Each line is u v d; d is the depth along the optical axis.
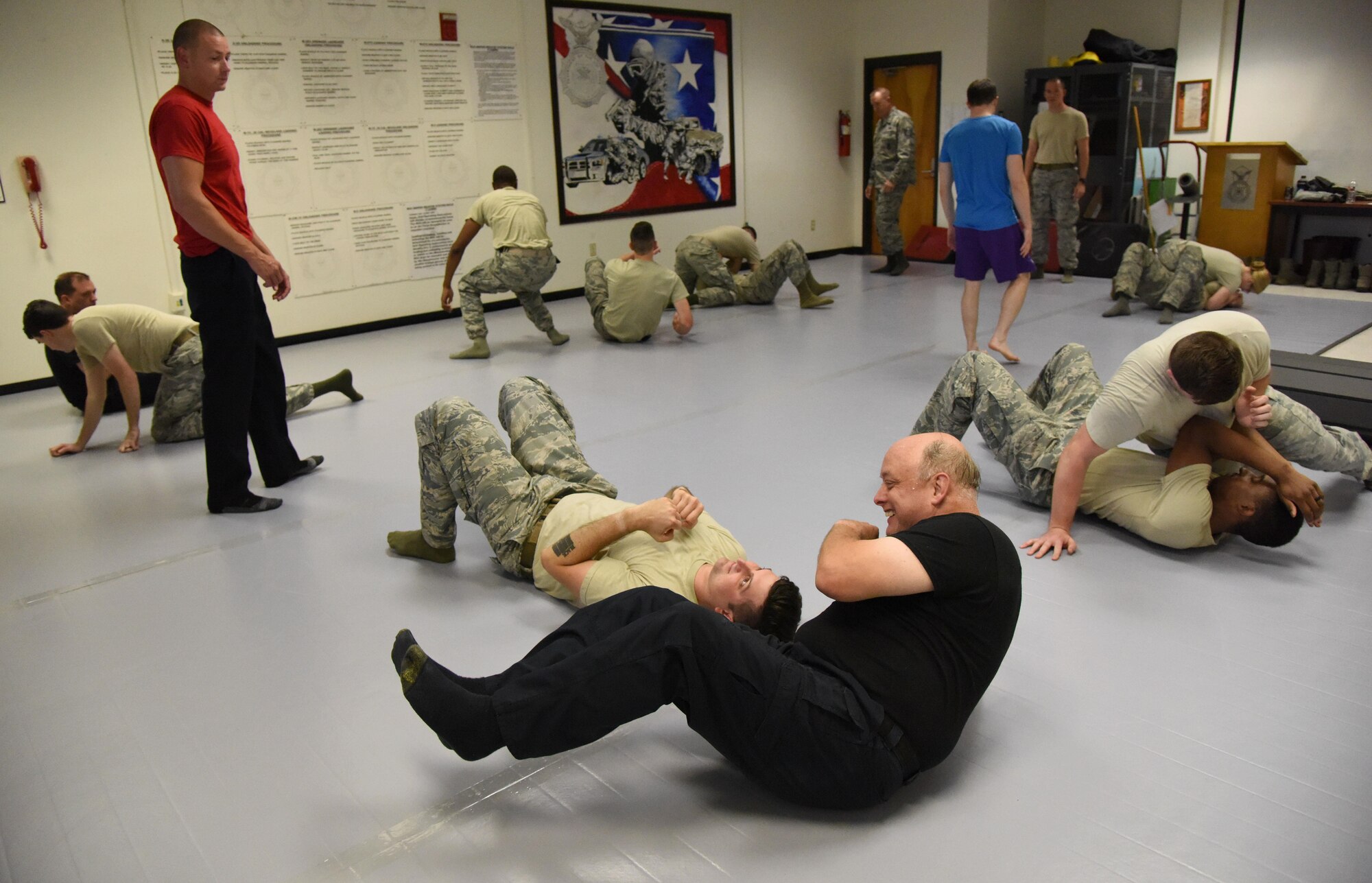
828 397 4.67
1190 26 8.45
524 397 2.92
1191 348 2.41
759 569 2.00
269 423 3.64
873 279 8.62
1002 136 4.93
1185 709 2.04
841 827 1.72
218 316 3.26
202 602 2.73
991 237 5.06
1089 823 1.71
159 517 3.43
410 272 7.17
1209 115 8.51
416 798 1.85
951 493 1.78
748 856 1.65
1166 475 2.78
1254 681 2.14
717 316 7.04
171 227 6.05
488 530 2.58
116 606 2.72
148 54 5.79
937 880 1.58
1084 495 2.96
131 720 2.15
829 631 1.71
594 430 4.23
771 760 1.63
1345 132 7.81
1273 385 3.75
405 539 2.97
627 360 5.70
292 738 2.06
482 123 7.34
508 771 1.92
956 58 9.26
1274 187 7.82
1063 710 2.05
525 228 5.84
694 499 2.23
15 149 5.43
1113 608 2.49
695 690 1.61
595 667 1.61
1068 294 7.33
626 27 8.09
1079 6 9.33
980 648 1.65
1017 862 1.62
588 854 1.67
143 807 1.85
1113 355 5.27
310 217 6.58
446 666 2.32
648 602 1.82
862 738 1.59
